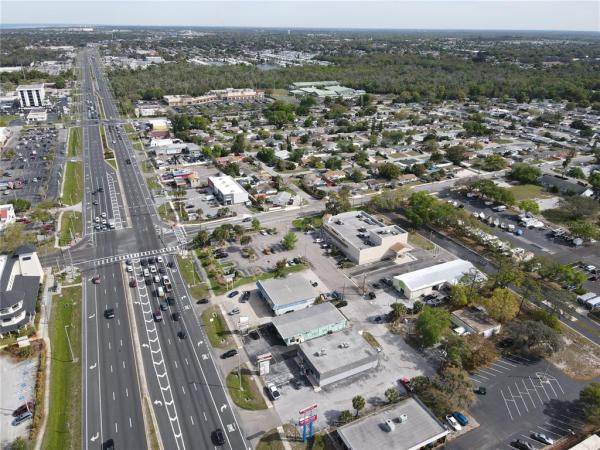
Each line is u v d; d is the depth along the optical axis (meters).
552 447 79.25
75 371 94.06
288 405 87.50
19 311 103.50
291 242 143.75
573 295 117.25
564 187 199.25
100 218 164.50
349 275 132.38
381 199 173.62
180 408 86.00
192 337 105.06
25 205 167.62
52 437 79.06
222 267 134.38
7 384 90.25
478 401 88.75
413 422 80.75
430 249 148.50
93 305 115.44
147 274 128.50
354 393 90.75
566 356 101.44
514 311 108.69
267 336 106.25
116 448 77.56
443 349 102.75
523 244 153.75
